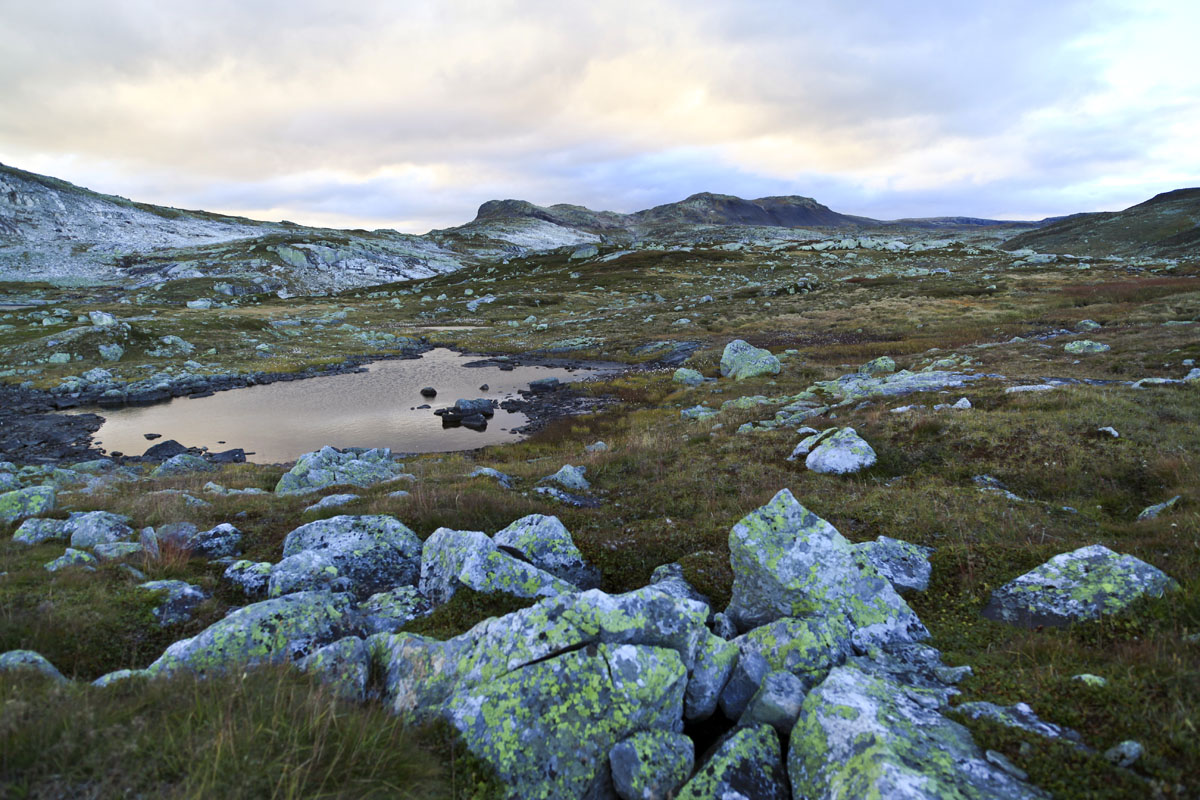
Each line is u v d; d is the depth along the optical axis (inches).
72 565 351.9
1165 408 650.8
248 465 1015.6
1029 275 3186.5
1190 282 2217.0
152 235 6437.0
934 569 356.2
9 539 416.5
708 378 1731.1
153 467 1052.5
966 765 168.2
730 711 233.3
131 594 315.6
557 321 3270.2
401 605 338.0
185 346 2362.2
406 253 6889.8
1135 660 223.5
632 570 414.9
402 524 446.6
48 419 1494.8
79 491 685.3
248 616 259.4
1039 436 613.9
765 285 3700.8
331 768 159.8
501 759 188.4
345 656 236.5
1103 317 1715.1
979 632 284.7
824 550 310.2
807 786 179.9
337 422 1467.8
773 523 322.7
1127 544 354.3
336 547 411.5
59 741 153.6
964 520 441.7
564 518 518.0
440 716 206.4
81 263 5123.0
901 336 1956.2
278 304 4335.6
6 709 161.0
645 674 213.9
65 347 2165.4
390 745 183.5
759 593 308.5
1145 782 155.5
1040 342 1397.6
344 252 6023.6
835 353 1754.4
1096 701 195.6
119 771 148.3
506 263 6210.6
